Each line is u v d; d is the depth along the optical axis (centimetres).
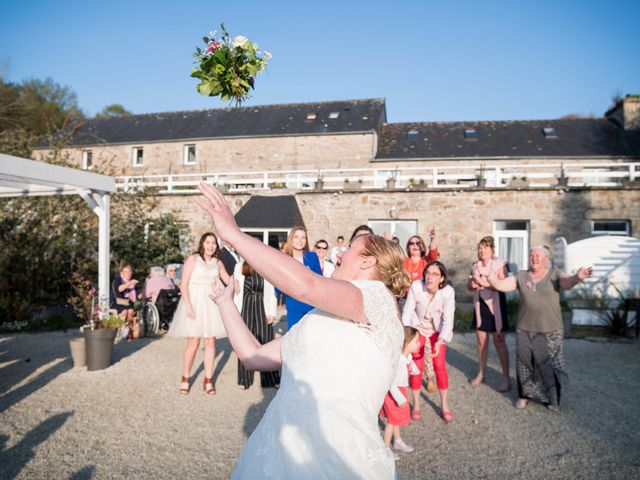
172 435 477
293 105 2705
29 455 425
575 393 630
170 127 2691
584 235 1503
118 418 523
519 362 569
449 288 532
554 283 559
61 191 909
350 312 161
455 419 532
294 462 151
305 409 157
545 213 1525
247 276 603
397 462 422
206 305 616
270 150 2397
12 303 1197
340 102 2659
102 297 912
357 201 1638
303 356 168
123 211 1611
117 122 2844
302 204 1684
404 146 2352
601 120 2417
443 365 530
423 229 1587
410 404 581
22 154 1553
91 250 1401
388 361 170
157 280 1113
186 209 1772
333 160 2316
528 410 562
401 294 197
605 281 1265
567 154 2100
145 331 1049
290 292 148
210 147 2470
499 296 645
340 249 1184
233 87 208
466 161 2173
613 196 1493
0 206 1273
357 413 158
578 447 455
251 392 627
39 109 3266
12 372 721
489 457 433
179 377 699
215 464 414
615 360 829
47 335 1065
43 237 1286
